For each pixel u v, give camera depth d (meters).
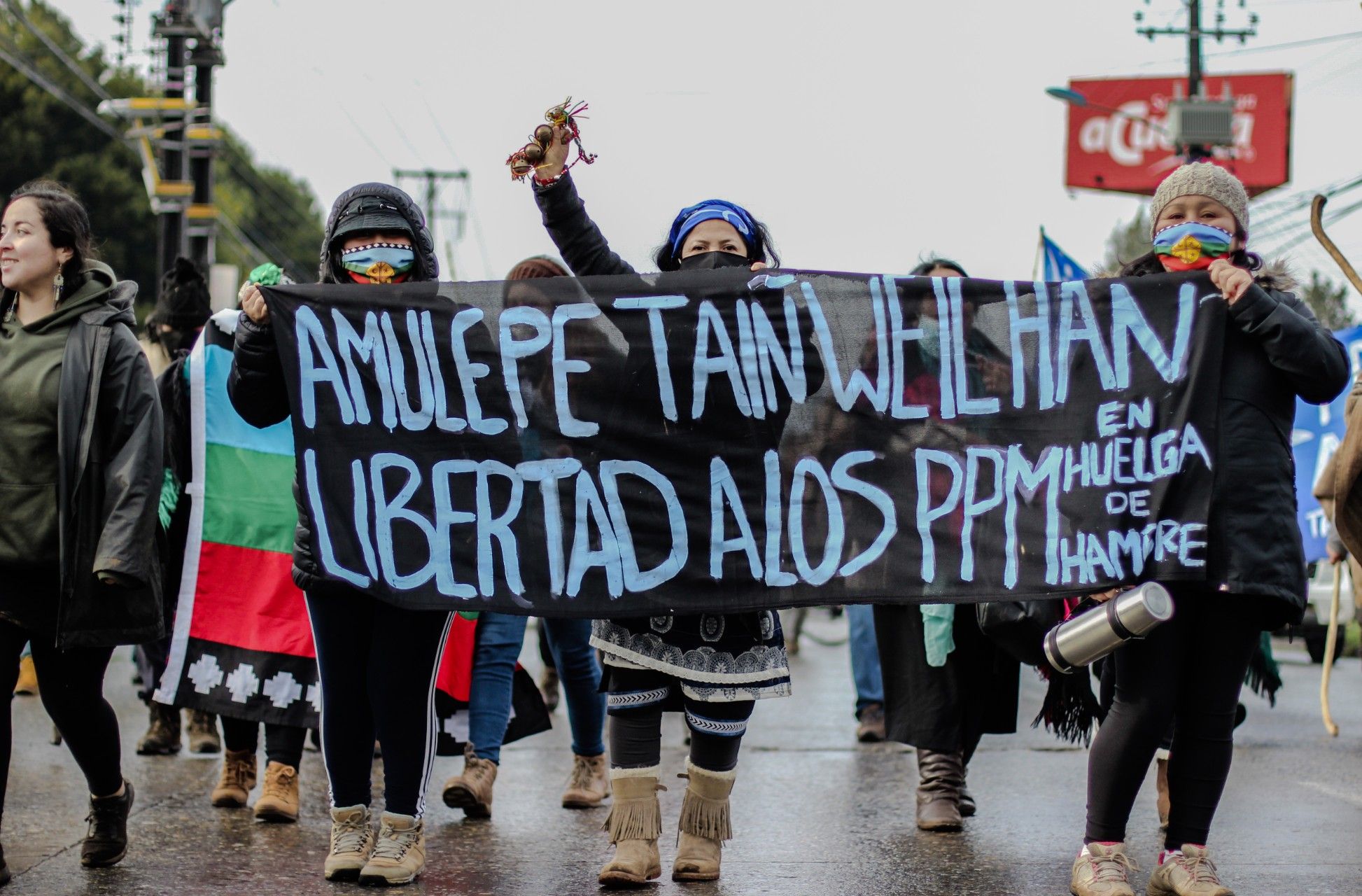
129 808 4.44
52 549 4.02
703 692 4.12
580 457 4.20
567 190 4.29
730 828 4.27
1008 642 4.80
